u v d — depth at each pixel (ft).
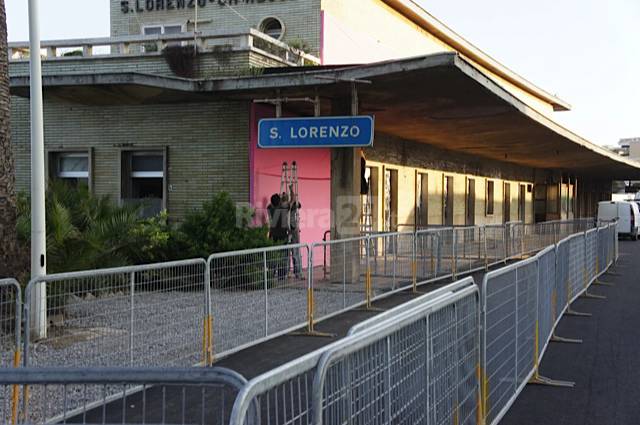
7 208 25.30
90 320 18.79
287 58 51.83
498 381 18.17
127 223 34.81
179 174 46.78
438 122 57.11
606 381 23.08
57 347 17.88
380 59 74.90
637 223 132.87
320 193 55.16
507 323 19.29
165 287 21.48
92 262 29.43
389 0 77.66
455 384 13.97
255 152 45.52
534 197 131.03
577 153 92.02
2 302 16.94
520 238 64.49
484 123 57.93
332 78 38.45
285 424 8.10
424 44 91.50
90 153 48.57
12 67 50.60
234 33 46.47
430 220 79.15
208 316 23.16
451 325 13.83
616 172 142.51
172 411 17.06
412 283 43.37
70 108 49.11
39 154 24.82
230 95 42.83
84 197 34.60
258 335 27.04
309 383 8.75
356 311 35.22
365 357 9.55
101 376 9.06
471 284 15.80
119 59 48.78
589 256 49.11
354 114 40.65
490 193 104.42
